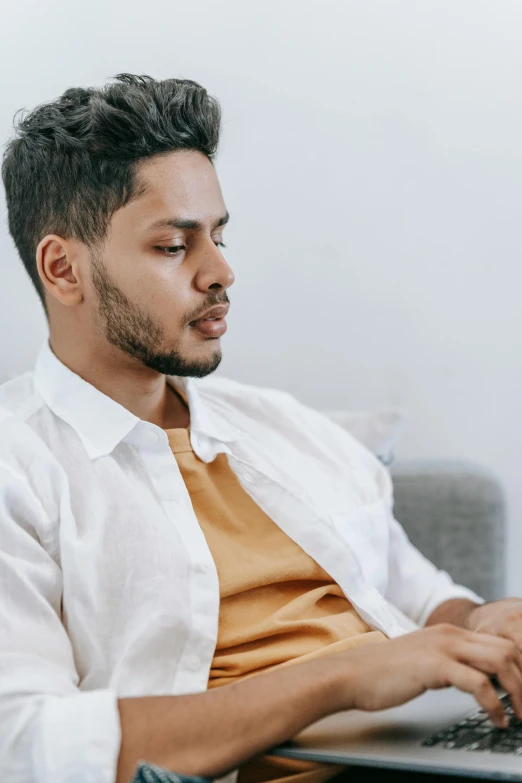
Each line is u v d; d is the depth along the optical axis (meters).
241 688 0.75
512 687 0.75
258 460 1.06
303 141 1.66
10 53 1.52
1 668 0.75
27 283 1.51
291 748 0.73
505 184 1.70
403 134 1.68
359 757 0.70
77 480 0.92
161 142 0.92
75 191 0.93
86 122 0.93
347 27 1.65
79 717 0.71
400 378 1.72
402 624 1.10
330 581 1.01
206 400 1.14
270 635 0.92
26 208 0.97
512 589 1.76
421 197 1.69
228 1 1.61
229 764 0.72
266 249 1.67
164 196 0.92
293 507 1.01
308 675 0.76
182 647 0.87
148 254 0.92
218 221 0.95
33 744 0.70
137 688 0.84
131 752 0.71
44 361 1.00
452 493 1.47
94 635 0.86
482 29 1.67
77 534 0.89
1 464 0.88
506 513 1.48
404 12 1.66
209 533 0.96
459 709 0.83
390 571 1.21
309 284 1.68
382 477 1.19
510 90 1.69
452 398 1.73
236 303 1.67
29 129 0.97
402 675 0.74
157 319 0.93
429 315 1.71
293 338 1.69
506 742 0.72
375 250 1.69
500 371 1.73
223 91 1.63
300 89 1.65
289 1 1.63
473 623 1.06
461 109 1.69
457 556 1.46
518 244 1.71
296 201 1.67
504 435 1.74
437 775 0.76
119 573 0.88
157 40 1.59
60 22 1.54
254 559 0.96
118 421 0.95
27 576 0.83
